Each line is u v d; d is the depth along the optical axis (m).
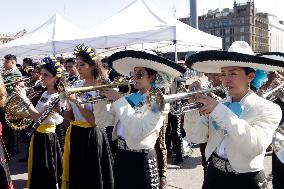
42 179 4.01
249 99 2.33
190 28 7.76
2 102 3.43
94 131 3.60
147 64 2.80
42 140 4.01
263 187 2.34
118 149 2.98
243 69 2.30
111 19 7.97
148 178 2.85
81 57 3.32
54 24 8.95
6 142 6.86
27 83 4.52
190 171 5.67
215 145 2.40
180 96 2.29
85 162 3.58
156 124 2.62
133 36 7.33
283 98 3.31
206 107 2.17
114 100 2.83
